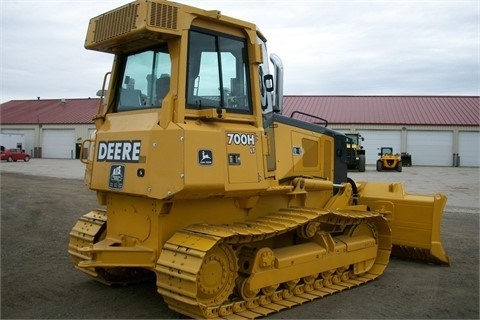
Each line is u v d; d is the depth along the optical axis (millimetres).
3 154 41344
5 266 7699
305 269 6402
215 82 5660
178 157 5008
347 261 7121
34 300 6105
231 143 5492
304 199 7109
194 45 5516
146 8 5121
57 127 51656
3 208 13016
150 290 6590
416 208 8359
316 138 7664
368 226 7773
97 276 6609
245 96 5973
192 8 5430
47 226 10992
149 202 5559
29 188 17906
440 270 8008
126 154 5562
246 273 5785
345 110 47688
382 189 8766
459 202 16516
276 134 6879
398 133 44438
